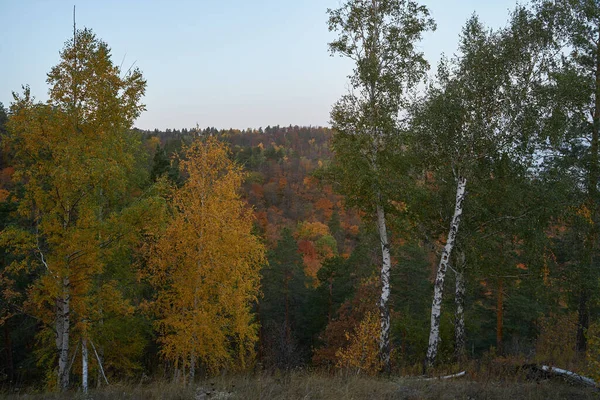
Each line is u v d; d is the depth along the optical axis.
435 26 14.16
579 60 14.54
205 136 13.66
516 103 13.38
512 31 13.77
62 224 10.03
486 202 14.98
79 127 10.12
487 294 25.17
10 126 9.46
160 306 13.36
